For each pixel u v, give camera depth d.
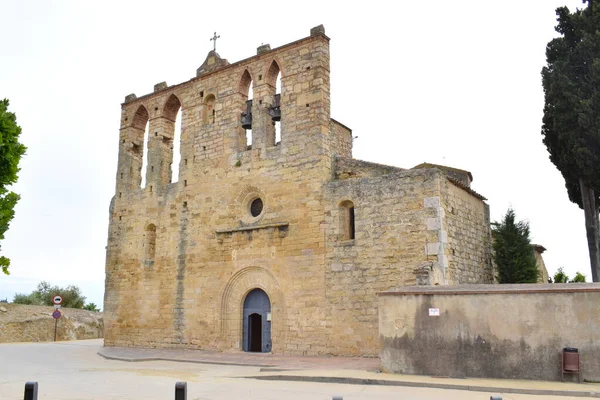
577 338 16.34
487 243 29.84
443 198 24.38
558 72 26.55
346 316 24.95
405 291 18.62
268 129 29.92
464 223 26.83
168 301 31.75
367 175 26.89
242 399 13.32
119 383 16.61
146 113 37.28
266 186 28.81
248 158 29.88
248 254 28.72
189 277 31.05
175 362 24.50
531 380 16.45
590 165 25.41
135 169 36.34
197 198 31.70
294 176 27.83
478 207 29.34
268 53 30.17
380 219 24.97
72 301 62.31
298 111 28.36
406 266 23.89
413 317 18.33
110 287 34.94
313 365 21.17
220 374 19.38
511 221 30.94
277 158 28.67
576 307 16.52
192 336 30.22
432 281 22.14
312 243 26.56
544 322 16.73
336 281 25.52
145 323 32.56
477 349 17.30
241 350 28.38
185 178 32.59
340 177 27.66
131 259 34.28
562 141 27.64
